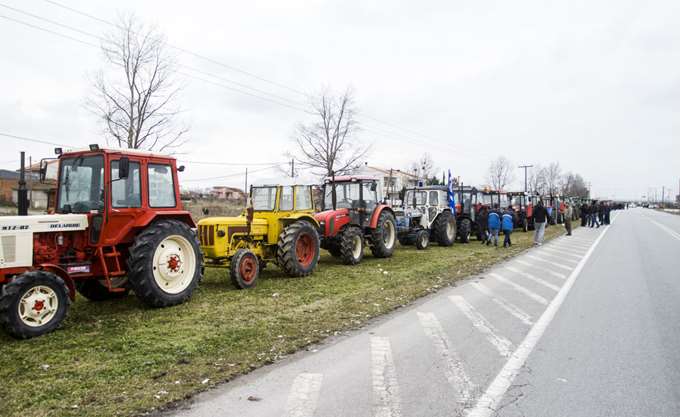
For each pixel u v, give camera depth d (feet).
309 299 24.52
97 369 14.34
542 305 23.25
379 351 16.17
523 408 11.76
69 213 22.43
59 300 18.75
